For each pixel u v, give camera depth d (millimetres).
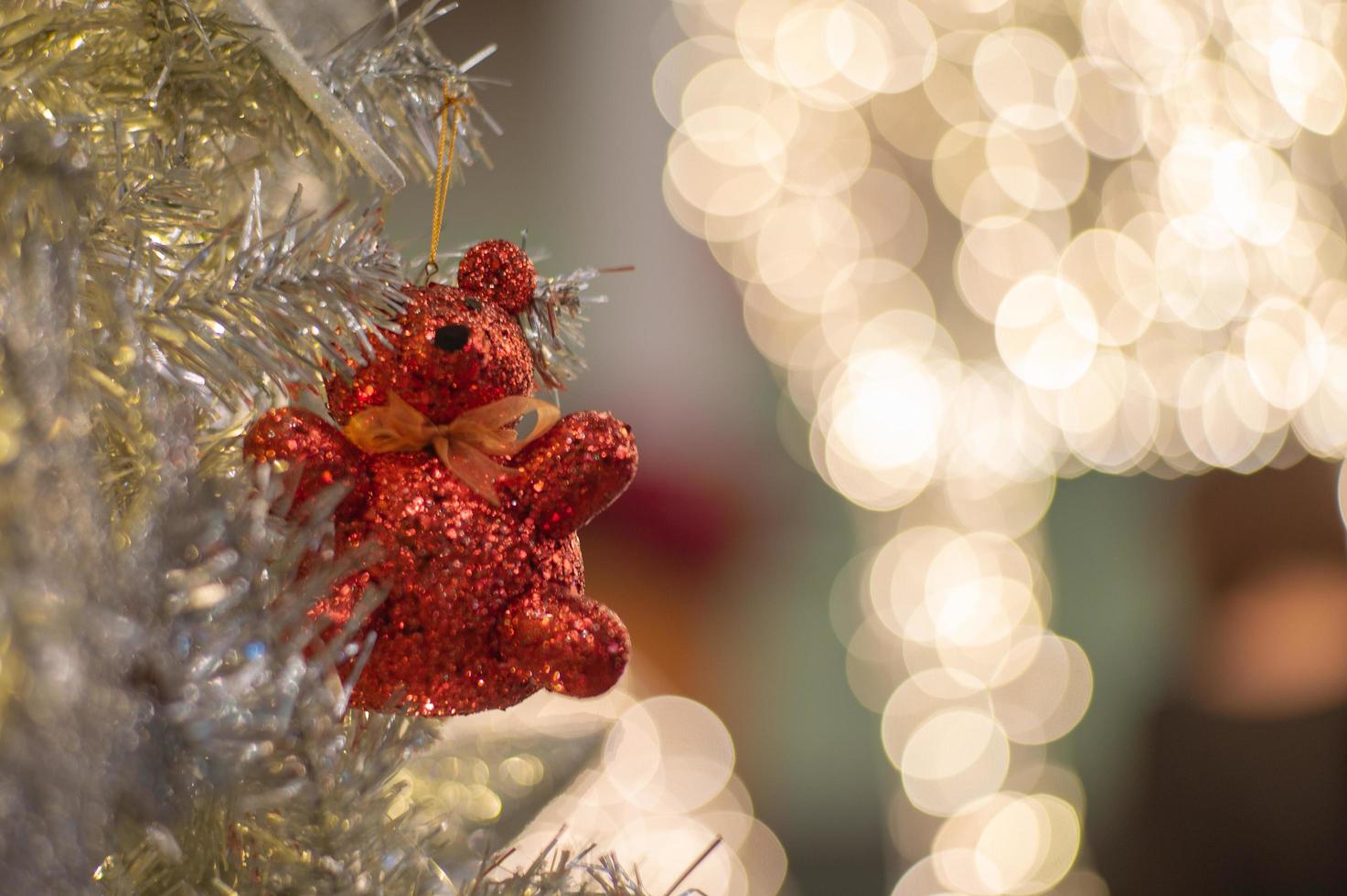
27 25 504
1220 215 2172
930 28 2342
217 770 473
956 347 2506
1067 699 2299
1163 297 2236
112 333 482
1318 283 2148
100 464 481
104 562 461
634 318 2508
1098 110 2234
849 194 2475
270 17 532
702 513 2287
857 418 2488
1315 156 2137
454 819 621
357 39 547
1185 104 2168
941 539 2438
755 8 2402
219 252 534
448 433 525
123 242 502
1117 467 2301
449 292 533
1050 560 2469
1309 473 1283
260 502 491
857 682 2383
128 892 483
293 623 492
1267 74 2102
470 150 565
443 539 515
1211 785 1258
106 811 453
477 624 517
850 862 2322
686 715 1954
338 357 514
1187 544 1358
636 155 2463
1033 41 2273
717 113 2414
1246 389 2160
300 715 488
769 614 2352
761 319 2520
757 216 2465
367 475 519
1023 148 2318
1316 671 1224
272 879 498
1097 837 2070
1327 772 1208
